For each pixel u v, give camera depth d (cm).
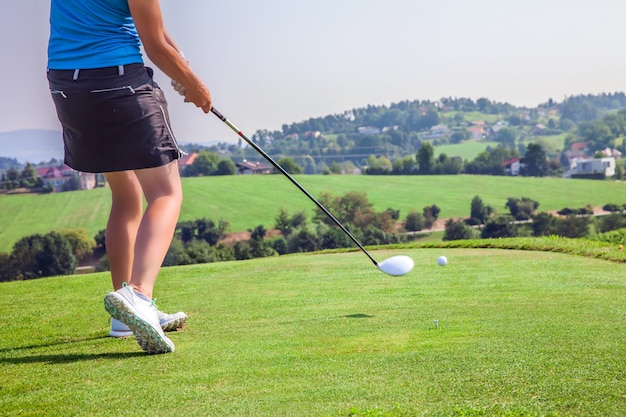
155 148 398
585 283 587
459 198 9019
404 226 7806
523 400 265
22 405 282
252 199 7706
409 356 334
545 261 766
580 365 307
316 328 420
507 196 9194
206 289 629
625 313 434
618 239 1221
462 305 489
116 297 359
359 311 480
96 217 5766
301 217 6994
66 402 283
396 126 18088
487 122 18688
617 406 256
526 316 433
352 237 536
